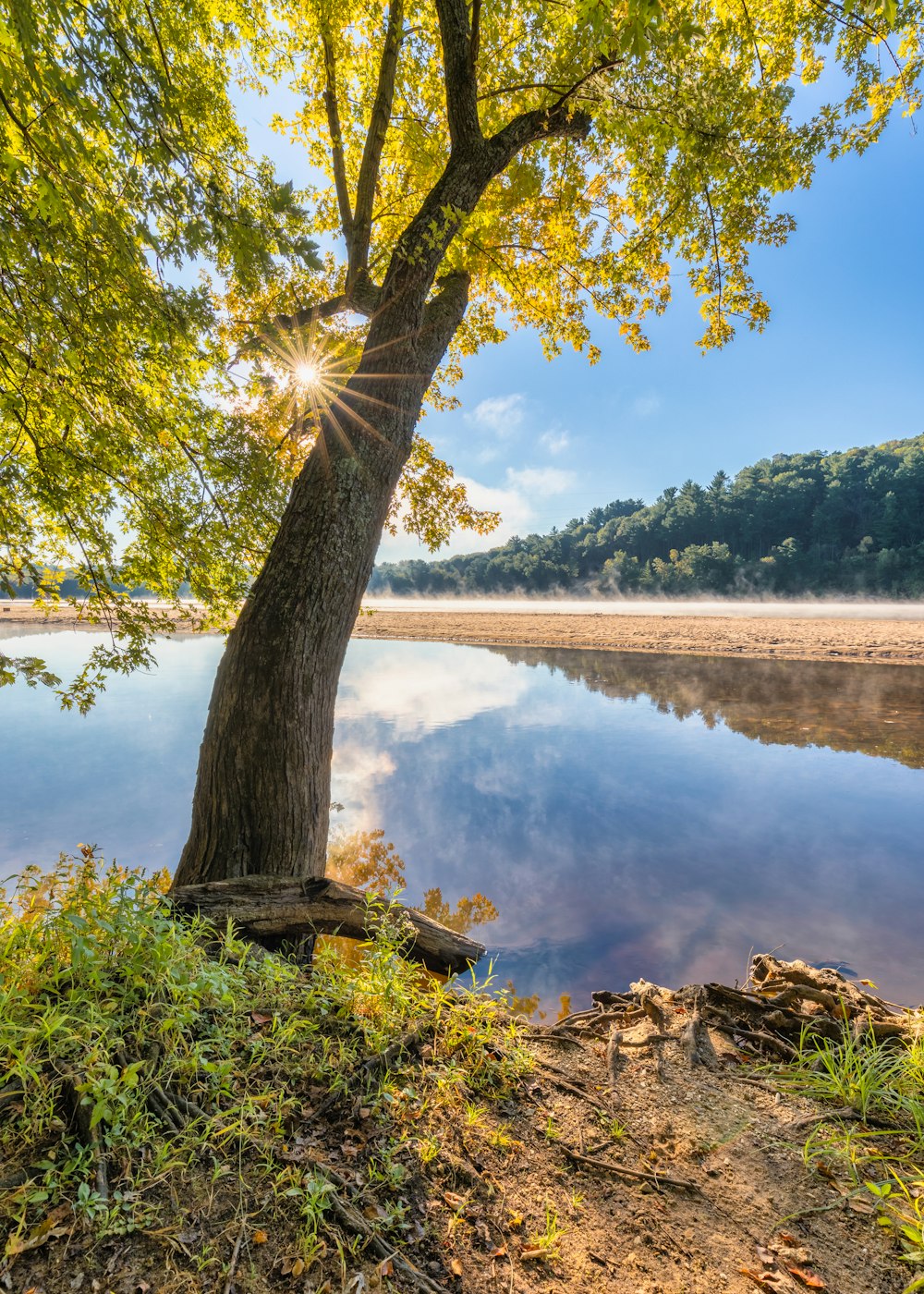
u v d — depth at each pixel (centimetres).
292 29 570
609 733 1177
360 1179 183
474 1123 221
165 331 422
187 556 527
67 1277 141
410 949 342
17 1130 170
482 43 595
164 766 1023
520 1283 166
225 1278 148
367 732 1209
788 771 922
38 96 279
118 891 264
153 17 396
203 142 465
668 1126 235
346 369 584
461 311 526
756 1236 189
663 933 495
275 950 330
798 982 339
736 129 506
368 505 417
